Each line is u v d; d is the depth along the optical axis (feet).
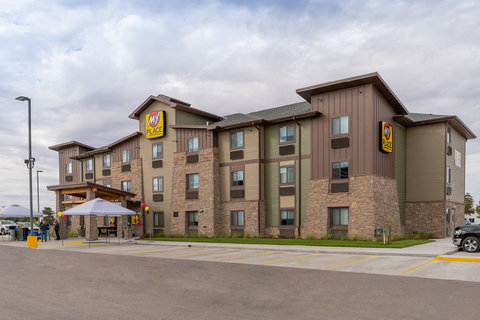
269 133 96.68
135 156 120.37
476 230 54.60
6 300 27.78
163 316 23.09
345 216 82.23
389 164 87.51
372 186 77.87
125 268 45.09
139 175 117.80
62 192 107.96
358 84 81.66
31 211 80.84
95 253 65.00
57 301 27.40
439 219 91.25
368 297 28.27
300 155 90.02
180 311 24.35
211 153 101.24
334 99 85.51
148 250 69.51
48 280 36.83
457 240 55.83
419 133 96.27
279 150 94.12
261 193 94.48
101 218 127.44
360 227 78.43
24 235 100.63
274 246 68.08
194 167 104.63
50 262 52.06
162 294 29.78
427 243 70.79
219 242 80.94
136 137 120.57
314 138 87.81
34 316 23.18
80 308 25.23
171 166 110.42
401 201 93.76
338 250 58.65
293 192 90.68
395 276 37.55
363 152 79.92
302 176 89.61
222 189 101.45
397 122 92.99
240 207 96.84
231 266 45.96
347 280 35.58
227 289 31.71
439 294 29.12
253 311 24.31
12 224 146.00
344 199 81.46
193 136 105.91
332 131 85.25
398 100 88.53
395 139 91.81
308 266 45.29
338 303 26.45
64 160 149.59
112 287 32.91
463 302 26.50
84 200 104.06
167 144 111.96
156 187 114.11
